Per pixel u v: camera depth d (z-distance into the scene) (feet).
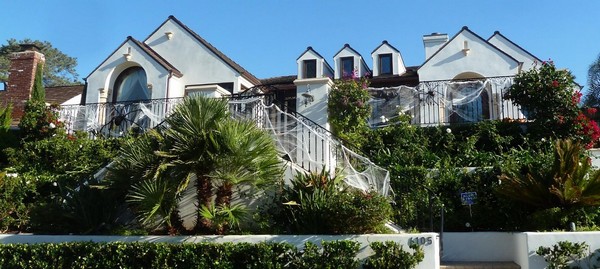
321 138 40.27
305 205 32.81
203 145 34.04
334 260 29.78
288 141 41.37
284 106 46.01
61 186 40.40
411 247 30.07
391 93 57.00
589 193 32.42
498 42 77.05
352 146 42.50
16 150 51.08
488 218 36.68
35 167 49.60
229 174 33.71
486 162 41.63
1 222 39.91
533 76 48.24
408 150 45.16
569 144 34.06
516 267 31.89
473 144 45.03
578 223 33.04
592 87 102.47
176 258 31.27
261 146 34.68
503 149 46.47
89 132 55.11
